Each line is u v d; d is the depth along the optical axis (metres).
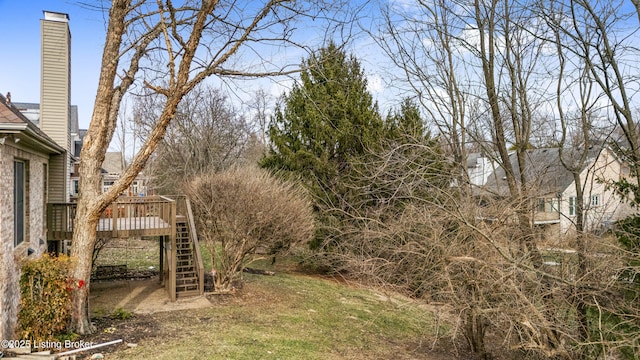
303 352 7.85
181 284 11.97
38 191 9.69
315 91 16.62
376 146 14.59
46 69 12.54
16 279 7.29
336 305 12.15
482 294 6.75
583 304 6.57
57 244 11.87
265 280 14.62
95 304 10.44
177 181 25.86
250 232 12.19
